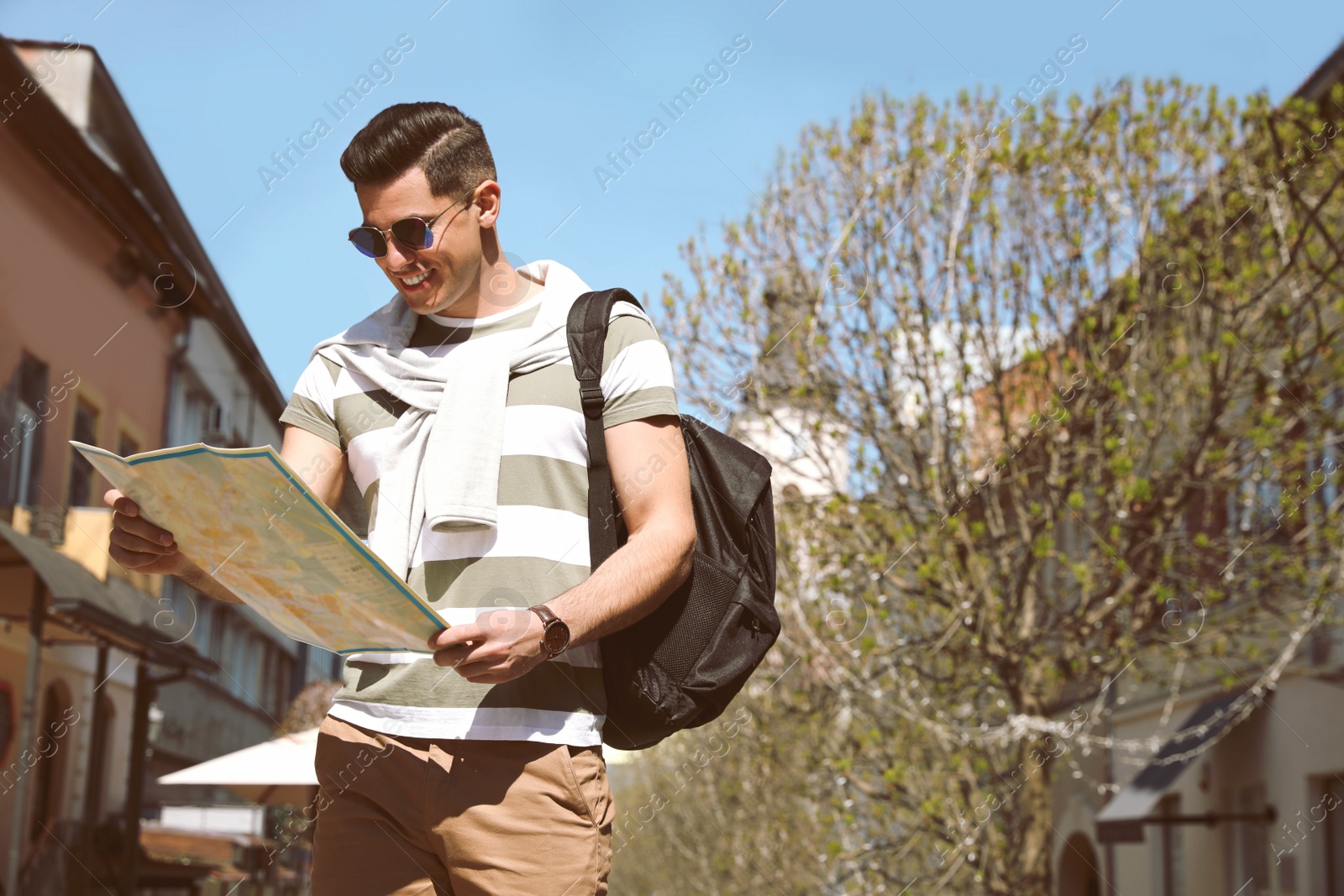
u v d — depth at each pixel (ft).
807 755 38.96
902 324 38.06
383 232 7.52
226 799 41.14
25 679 27.58
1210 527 44.93
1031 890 37.60
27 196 28.84
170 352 35.29
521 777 6.98
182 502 6.16
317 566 6.17
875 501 37.14
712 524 7.84
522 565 7.20
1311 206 36.96
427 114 7.64
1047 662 38.75
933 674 38.04
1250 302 36.63
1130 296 35.27
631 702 7.34
